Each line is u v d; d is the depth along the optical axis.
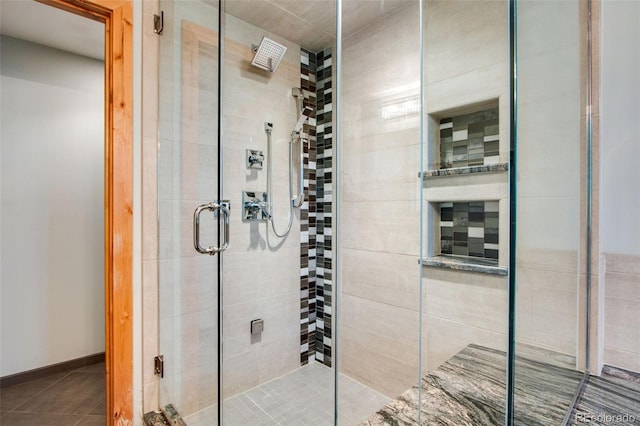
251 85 1.79
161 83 1.55
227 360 1.59
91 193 2.44
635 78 1.10
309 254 1.92
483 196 1.38
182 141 1.56
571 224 1.13
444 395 1.18
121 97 1.45
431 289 1.51
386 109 1.68
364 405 1.37
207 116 1.56
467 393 1.17
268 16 1.76
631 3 1.11
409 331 1.55
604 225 1.15
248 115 1.78
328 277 1.83
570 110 1.13
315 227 1.92
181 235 1.53
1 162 2.10
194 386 1.48
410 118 1.61
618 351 1.13
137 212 1.50
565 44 1.12
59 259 2.30
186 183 1.55
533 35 1.00
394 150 1.66
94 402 1.89
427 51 1.54
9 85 2.13
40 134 2.24
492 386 1.19
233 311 1.64
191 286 1.52
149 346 1.52
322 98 1.90
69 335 2.33
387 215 1.68
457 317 1.43
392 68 1.65
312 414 1.49
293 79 1.94
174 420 1.46
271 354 1.77
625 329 1.12
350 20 1.74
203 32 1.57
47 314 2.24
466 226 1.46
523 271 0.89
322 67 1.89
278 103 1.91
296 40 1.91
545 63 1.04
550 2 1.08
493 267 1.33
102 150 2.50
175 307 1.53
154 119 1.54
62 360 2.29
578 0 1.19
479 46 1.38
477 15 1.38
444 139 1.52
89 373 2.25
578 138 1.17
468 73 1.42
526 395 0.89
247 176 1.78
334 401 1.51
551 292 1.01
